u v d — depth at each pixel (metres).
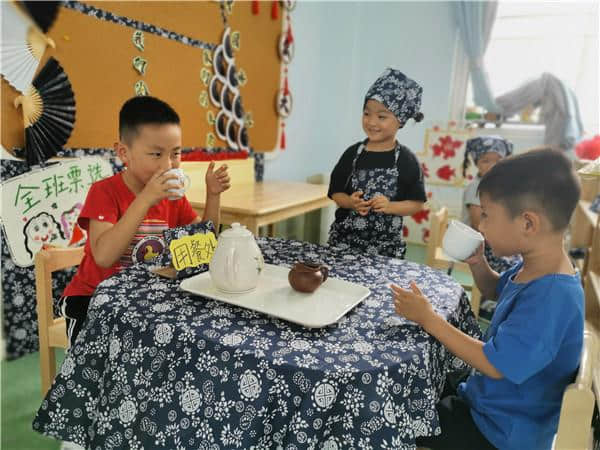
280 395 0.67
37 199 1.76
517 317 0.76
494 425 0.84
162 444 0.72
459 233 1.05
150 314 0.81
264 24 2.94
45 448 1.34
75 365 0.85
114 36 1.95
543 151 0.79
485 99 3.82
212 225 1.10
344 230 1.79
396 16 4.00
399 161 1.72
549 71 3.72
